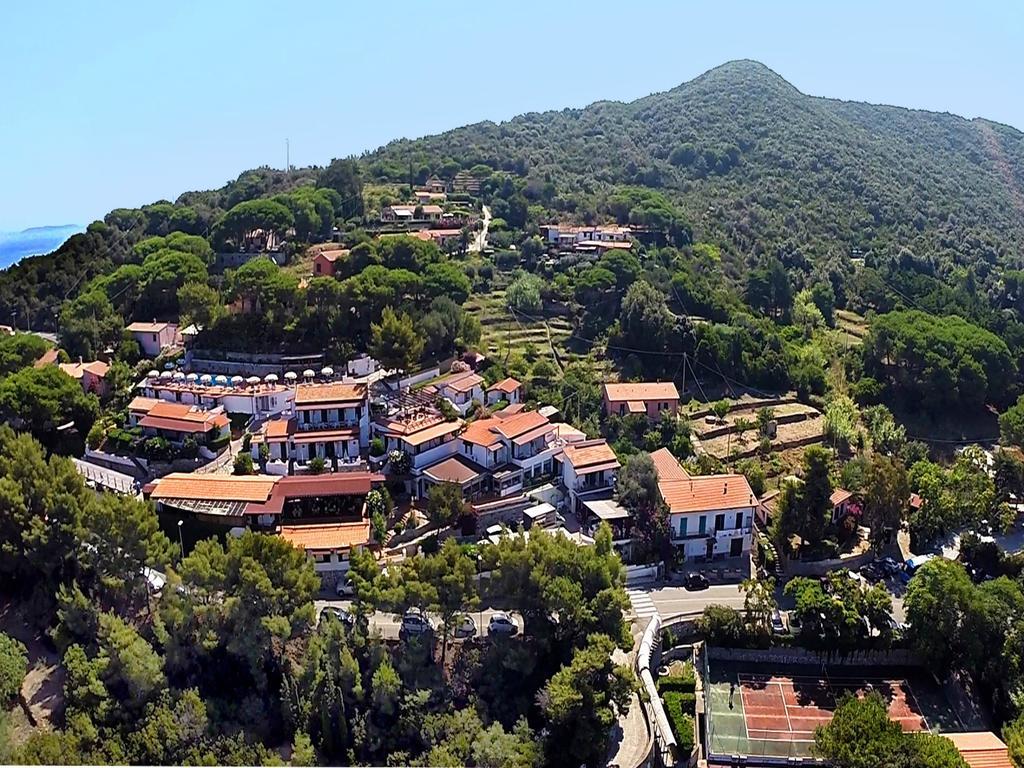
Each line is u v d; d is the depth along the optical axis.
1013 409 125.44
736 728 73.75
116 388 112.12
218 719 66.38
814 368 136.75
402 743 66.25
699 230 193.62
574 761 67.00
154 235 185.38
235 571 71.25
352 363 116.69
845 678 81.19
